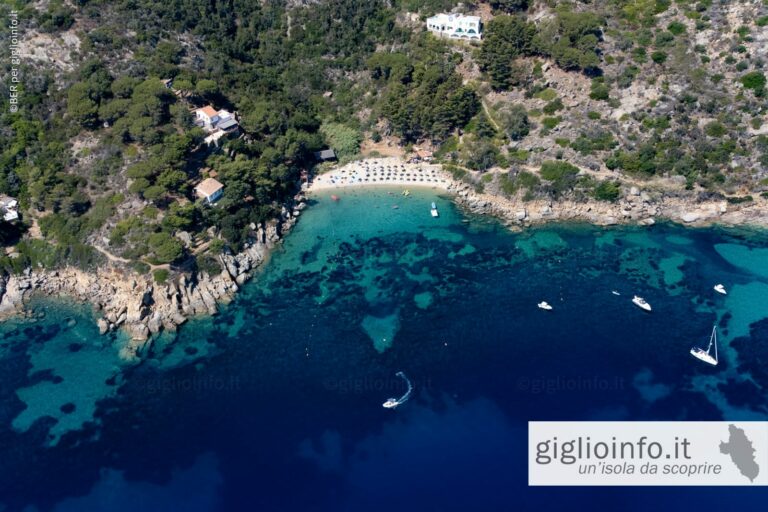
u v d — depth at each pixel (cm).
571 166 16275
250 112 17125
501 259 14975
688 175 15975
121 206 14325
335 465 10750
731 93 16800
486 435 11144
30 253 14275
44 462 10994
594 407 11544
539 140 16925
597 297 13838
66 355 12888
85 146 15125
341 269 14838
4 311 13825
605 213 15900
